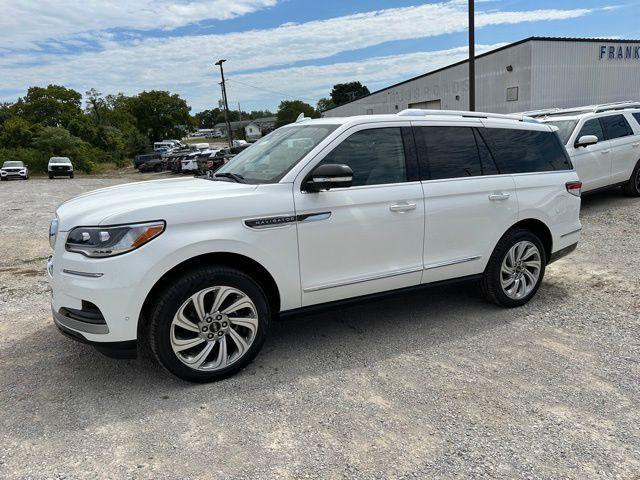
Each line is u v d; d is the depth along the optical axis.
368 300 4.11
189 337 3.45
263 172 3.97
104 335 3.20
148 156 53.09
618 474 2.56
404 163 4.20
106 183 32.81
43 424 3.09
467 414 3.11
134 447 2.85
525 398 3.28
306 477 2.58
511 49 24.25
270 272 3.63
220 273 3.44
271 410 3.20
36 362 3.95
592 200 10.35
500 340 4.18
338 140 3.93
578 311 4.77
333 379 3.59
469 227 4.46
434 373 3.64
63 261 3.32
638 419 3.03
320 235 3.78
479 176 4.56
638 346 4.00
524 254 4.86
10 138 60.19
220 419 3.11
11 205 16.66
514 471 2.60
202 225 3.38
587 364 3.72
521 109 24.22
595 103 25.48
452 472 2.60
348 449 2.80
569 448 2.77
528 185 4.81
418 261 4.25
